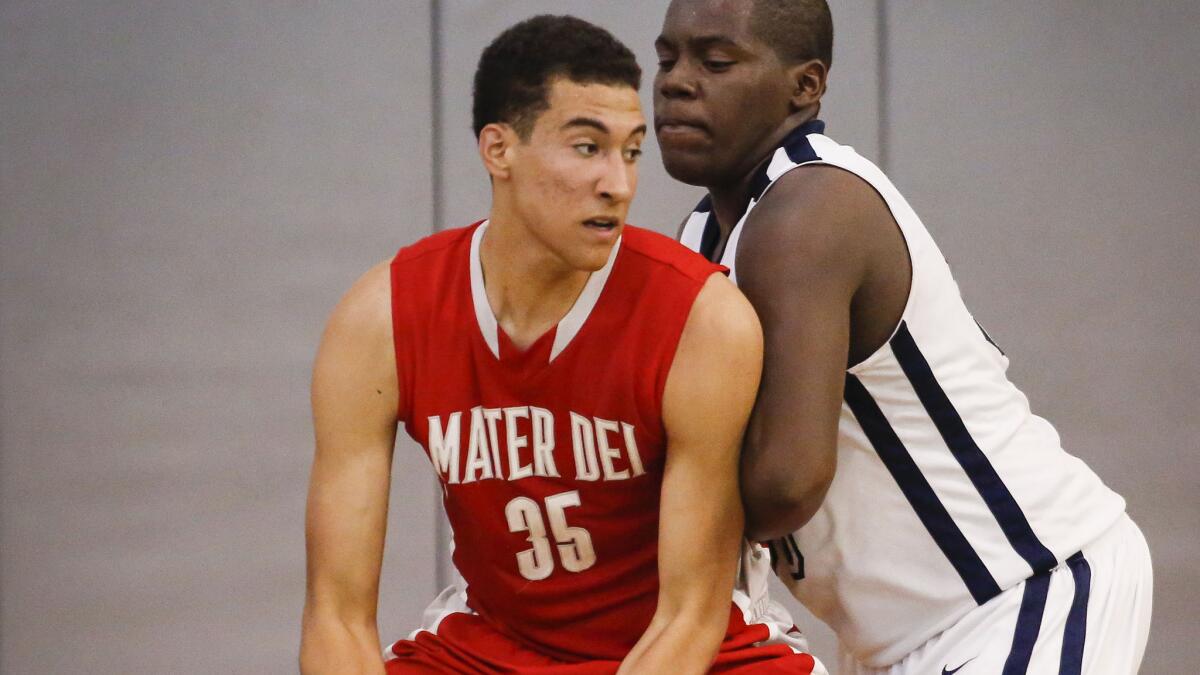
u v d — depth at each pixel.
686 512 5.79
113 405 11.57
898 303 6.37
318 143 11.84
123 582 11.51
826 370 5.98
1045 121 12.27
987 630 6.70
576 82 5.41
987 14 12.27
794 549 6.93
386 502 6.13
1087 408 12.23
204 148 11.72
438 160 11.97
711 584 5.86
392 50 11.95
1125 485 12.24
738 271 6.27
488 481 5.98
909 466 6.66
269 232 11.77
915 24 12.19
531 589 6.18
